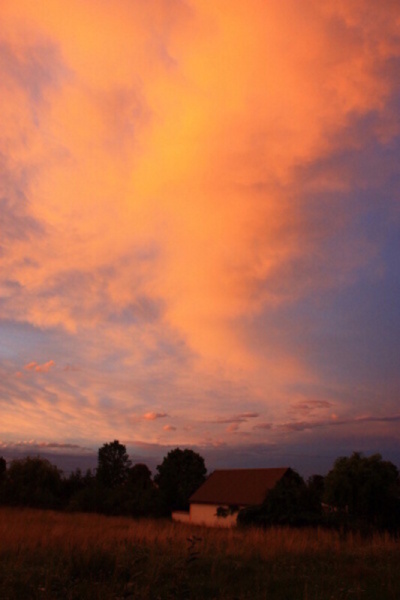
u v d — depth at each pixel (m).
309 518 24.06
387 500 24.11
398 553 14.34
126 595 7.18
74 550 11.32
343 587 9.38
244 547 14.35
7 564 10.33
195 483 62.78
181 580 8.32
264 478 40.75
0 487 44.56
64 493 48.81
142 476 74.31
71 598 7.44
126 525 26.02
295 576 10.49
